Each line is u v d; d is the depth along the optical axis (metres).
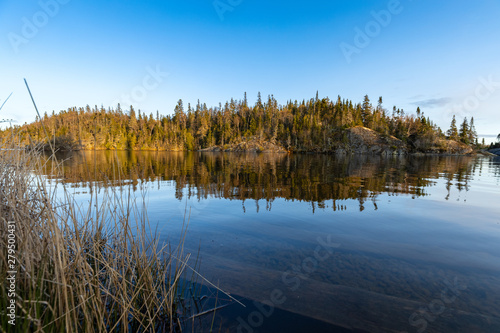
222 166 27.92
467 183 15.84
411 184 15.01
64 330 2.33
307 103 135.12
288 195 10.98
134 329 2.85
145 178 16.02
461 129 102.44
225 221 6.96
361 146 92.94
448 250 5.09
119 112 107.94
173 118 122.31
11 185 2.79
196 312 3.12
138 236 3.55
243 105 130.75
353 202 9.63
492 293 3.54
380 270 4.22
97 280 2.77
